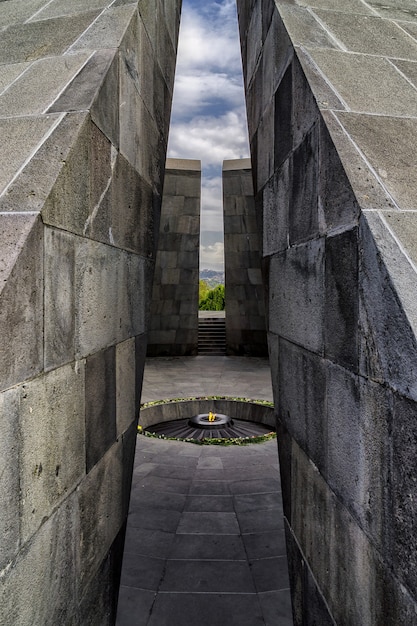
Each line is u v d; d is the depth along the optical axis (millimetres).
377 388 1737
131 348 3453
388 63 3160
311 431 2611
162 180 4547
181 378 12492
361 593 1930
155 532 4648
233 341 16625
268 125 3654
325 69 2828
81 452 2443
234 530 4699
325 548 2393
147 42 3857
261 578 3918
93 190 2562
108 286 2877
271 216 3551
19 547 1746
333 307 2221
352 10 3945
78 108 2492
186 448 7207
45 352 1967
